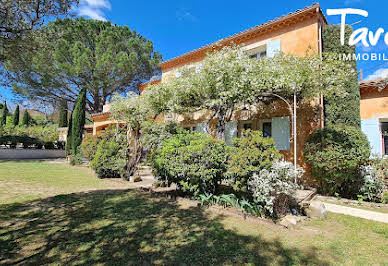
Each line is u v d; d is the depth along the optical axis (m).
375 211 5.05
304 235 3.57
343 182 6.29
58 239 3.27
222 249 3.04
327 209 5.13
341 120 7.16
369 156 5.76
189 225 3.89
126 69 17.25
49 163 14.38
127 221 4.05
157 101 7.80
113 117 9.77
